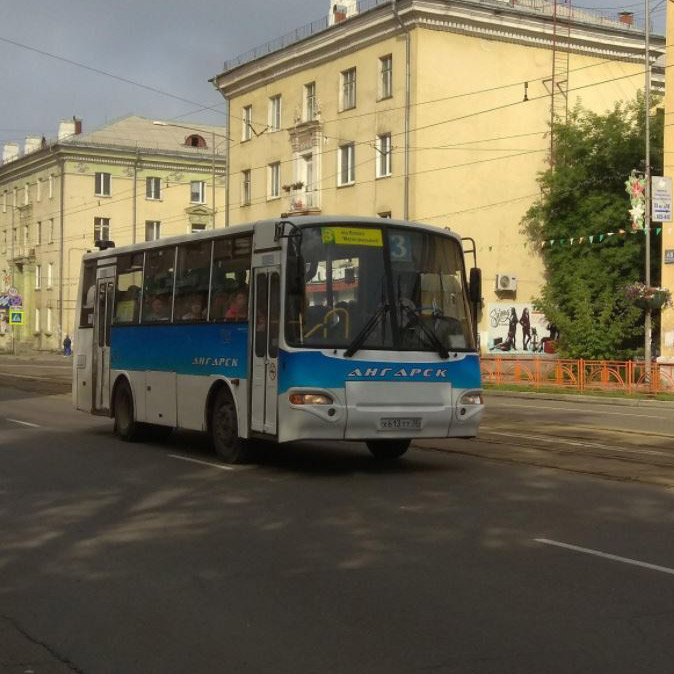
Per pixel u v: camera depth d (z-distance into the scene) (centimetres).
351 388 1117
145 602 618
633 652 513
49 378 3472
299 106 4356
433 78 3766
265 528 842
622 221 3866
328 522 866
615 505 948
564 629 553
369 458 1320
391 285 1159
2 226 7962
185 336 1362
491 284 3956
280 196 4500
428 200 3766
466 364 1193
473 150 3881
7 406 2253
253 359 1191
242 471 1194
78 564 720
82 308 1748
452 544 775
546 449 1409
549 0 4253
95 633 555
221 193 7231
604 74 4212
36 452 1388
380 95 3909
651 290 2958
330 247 1137
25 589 652
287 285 1118
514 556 734
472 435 1198
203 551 758
